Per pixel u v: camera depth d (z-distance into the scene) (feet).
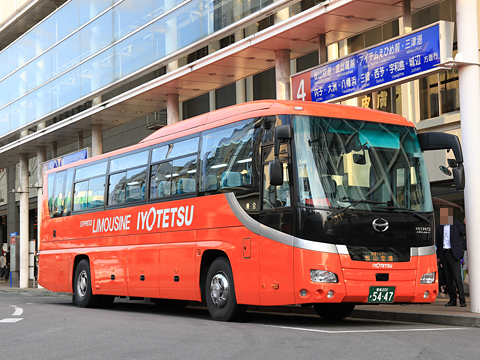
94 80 87.61
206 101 98.48
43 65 102.22
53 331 33.12
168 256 43.91
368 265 33.76
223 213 38.73
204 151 41.65
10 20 120.98
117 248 50.75
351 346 26.21
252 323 37.32
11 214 161.79
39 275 63.52
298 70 79.87
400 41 46.57
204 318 42.22
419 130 62.49
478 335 30.50
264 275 35.22
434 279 35.78
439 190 61.16
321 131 35.14
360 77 50.08
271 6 58.03
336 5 51.11
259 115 37.24
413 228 35.35
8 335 31.50
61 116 98.37
